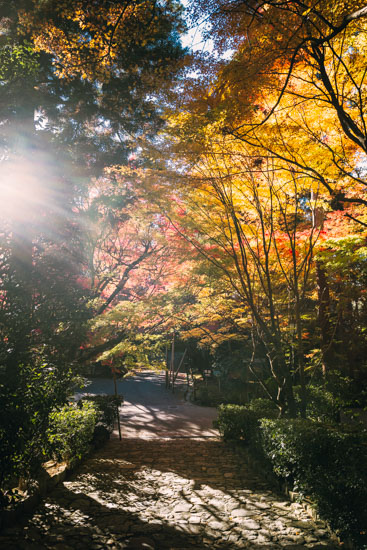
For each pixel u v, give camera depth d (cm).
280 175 796
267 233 952
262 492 764
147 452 1138
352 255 814
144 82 748
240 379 2388
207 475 892
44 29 660
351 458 550
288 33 459
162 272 1354
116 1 573
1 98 695
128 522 620
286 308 1084
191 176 775
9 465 563
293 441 692
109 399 1395
